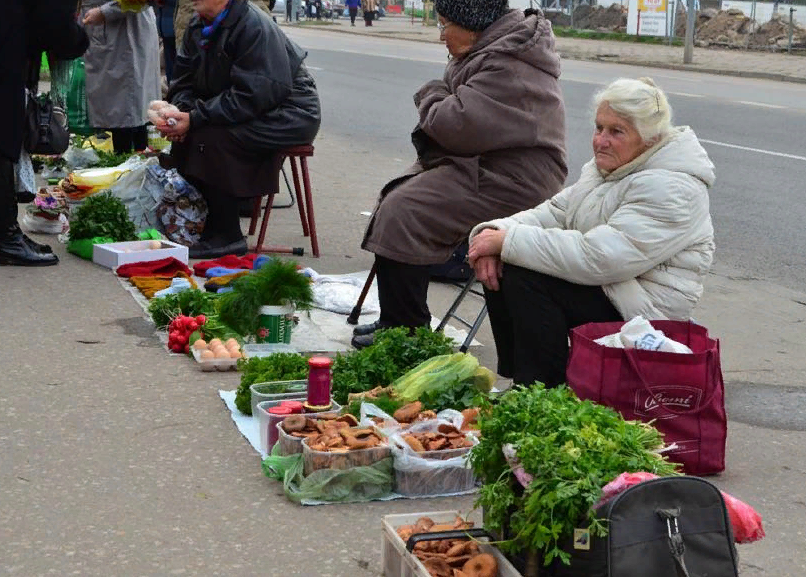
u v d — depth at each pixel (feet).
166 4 36.47
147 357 17.52
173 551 11.58
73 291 20.94
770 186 36.14
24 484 12.95
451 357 15.23
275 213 29.43
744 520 10.25
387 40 122.93
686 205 14.53
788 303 23.21
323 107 55.36
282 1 196.13
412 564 10.50
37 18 21.58
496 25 17.98
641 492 9.57
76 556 11.39
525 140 17.71
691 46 88.74
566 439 10.34
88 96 30.99
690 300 14.98
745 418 16.34
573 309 14.97
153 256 22.61
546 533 9.85
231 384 16.51
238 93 22.99
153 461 13.74
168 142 33.22
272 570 11.30
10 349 17.53
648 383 13.44
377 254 17.85
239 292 18.04
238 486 13.16
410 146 43.47
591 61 91.86
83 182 25.77
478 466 11.01
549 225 15.87
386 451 13.05
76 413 15.11
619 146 14.70
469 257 15.55
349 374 15.37
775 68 85.35
